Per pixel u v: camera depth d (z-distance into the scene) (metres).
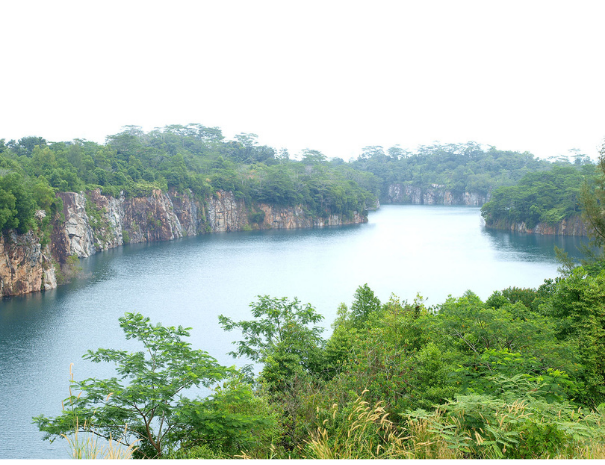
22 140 147.00
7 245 72.94
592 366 15.57
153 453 12.34
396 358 16.38
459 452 8.55
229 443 12.62
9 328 52.53
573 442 8.72
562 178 166.38
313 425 12.70
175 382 13.83
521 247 125.31
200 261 106.44
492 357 13.84
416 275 85.69
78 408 12.26
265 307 26.48
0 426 30.41
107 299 67.62
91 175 137.88
